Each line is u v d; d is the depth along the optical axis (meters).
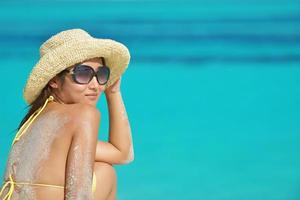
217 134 19.19
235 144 18.17
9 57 31.72
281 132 19.55
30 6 47.16
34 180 5.33
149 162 16.28
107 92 6.29
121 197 13.82
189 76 28.22
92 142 5.32
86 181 5.21
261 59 32.06
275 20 43.09
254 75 28.53
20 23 41.16
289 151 17.53
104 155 6.21
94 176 5.82
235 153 17.31
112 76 6.14
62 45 5.61
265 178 15.38
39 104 5.70
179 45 35.59
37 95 5.74
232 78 27.98
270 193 14.39
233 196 14.13
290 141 18.53
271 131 19.69
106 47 5.71
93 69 5.64
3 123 19.73
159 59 31.69
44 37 37.56
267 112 22.23
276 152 17.45
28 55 32.28
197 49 34.53
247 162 16.55
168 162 16.34
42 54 5.81
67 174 5.23
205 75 28.53
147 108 22.53
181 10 47.56
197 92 25.38
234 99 24.30
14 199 5.37
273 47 35.00
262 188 14.71
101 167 5.89
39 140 5.40
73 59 5.57
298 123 20.62
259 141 18.53
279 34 38.38
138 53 33.28
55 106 5.56
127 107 22.70
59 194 5.30
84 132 5.31
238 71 29.44
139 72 28.55
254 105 23.33
